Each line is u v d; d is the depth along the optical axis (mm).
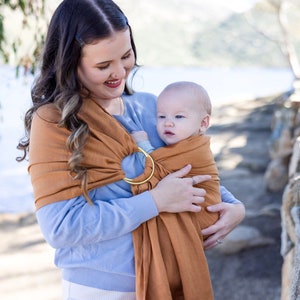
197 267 1621
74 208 1517
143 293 1570
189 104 1714
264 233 4754
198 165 1703
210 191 1733
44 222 1522
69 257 1617
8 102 8430
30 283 4660
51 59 1621
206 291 1628
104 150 1575
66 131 1539
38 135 1552
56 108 1560
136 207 1545
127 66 1595
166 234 1613
